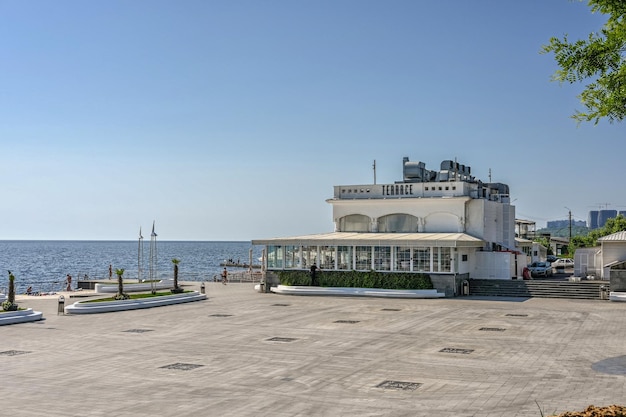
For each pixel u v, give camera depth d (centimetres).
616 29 1432
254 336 2823
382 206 5466
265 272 5288
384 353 2370
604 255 5125
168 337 2816
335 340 2691
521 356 2291
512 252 5266
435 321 3288
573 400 1631
